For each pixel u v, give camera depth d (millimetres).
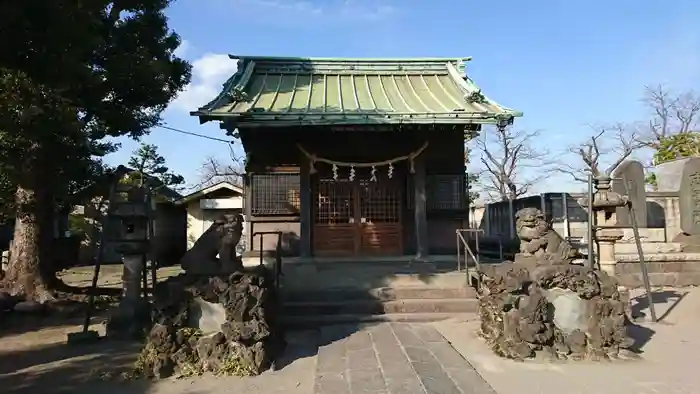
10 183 13016
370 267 12047
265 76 14461
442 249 13422
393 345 7477
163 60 13125
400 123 11312
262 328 6570
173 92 13883
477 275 8719
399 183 13656
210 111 10828
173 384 6086
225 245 7293
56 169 12570
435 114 11438
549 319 7000
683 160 16188
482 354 7031
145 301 8867
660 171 17062
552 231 7617
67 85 8500
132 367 6695
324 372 6270
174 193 33406
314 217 13391
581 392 5512
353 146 12984
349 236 13414
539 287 7016
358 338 7988
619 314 6953
